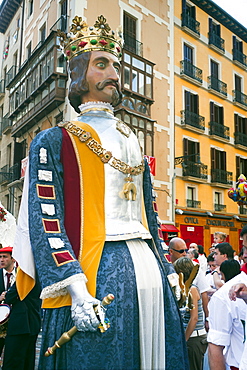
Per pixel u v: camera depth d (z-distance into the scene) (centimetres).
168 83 1978
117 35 250
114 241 209
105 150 219
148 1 1892
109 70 238
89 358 182
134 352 198
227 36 2544
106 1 1653
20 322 412
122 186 221
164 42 1978
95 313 174
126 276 201
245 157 2564
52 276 182
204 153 2220
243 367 215
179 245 493
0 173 2186
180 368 212
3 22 2714
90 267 197
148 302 207
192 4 2270
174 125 2008
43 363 193
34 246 190
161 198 1862
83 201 209
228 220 2312
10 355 409
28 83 1941
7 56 2661
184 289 243
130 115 1662
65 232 198
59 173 210
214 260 567
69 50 247
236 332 266
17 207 2089
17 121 2106
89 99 241
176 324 222
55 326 191
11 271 497
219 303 267
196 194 2111
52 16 1820
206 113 2278
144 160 254
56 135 216
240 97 2564
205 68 2312
